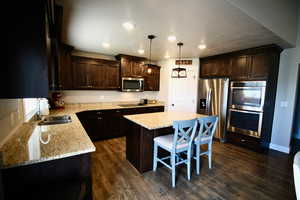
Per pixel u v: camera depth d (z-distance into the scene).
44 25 0.94
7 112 1.40
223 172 2.43
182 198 1.85
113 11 1.84
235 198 1.86
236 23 2.10
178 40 2.90
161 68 5.20
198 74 4.54
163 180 2.19
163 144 2.20
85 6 1.72
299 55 3.09
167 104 4.98
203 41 2.93
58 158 1.16
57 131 1.76
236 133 3.62
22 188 1.15
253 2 1.91
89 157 1.36
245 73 3.44
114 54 4.33
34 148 1.27
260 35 2.54
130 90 4.51
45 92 0.98
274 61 3.19
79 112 3.29
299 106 4.49
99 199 1.80
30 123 2.11
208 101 4.09
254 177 2.31
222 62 3.92
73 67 3.57
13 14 0.89
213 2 1.60
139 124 2.31
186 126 2.06
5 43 0.89
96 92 4.37
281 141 3.38
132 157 2.61
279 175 2.37
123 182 2.13
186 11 1.81
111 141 3.76
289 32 2.84
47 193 1.08
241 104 3.50
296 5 2.97
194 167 2.58
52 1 1.37
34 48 0.94
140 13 1.88
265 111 3.18
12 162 1.03
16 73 0.92
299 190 0.95
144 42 3.08
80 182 1.26
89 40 2.99
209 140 2.48
